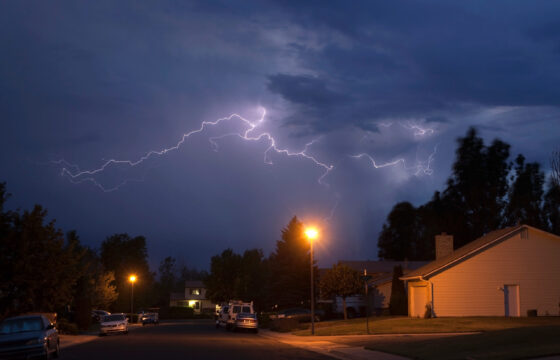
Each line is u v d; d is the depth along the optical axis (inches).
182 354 866.1
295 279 2728.8
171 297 5068.9
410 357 795.4
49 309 1327.5
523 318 1438.2
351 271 1819.6
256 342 1183.6
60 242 1312.7
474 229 2832.2
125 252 3698.3
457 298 1535.4
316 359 811.4
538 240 1573.6
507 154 2886.3
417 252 3403.1
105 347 1034.1
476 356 689.6
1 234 1243.8
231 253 3668.8
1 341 740.0
